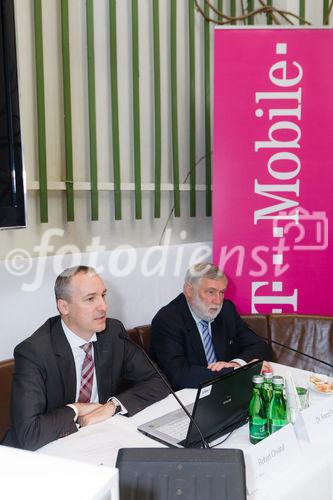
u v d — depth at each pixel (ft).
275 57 8.28
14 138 5.39
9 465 2.20
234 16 10.09
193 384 5.87
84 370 5.43
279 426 4.16
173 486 2.63
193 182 9.73
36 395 4.80
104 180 8.52
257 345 7.25
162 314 6.94
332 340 8.18
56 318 5.62
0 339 6.62
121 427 4.58
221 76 8.34
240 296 8.70
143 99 8.96
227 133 8.41
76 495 1.96
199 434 4.03
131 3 8.54
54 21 7.61
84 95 8.09
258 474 3.51
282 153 8.43
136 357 5.85
